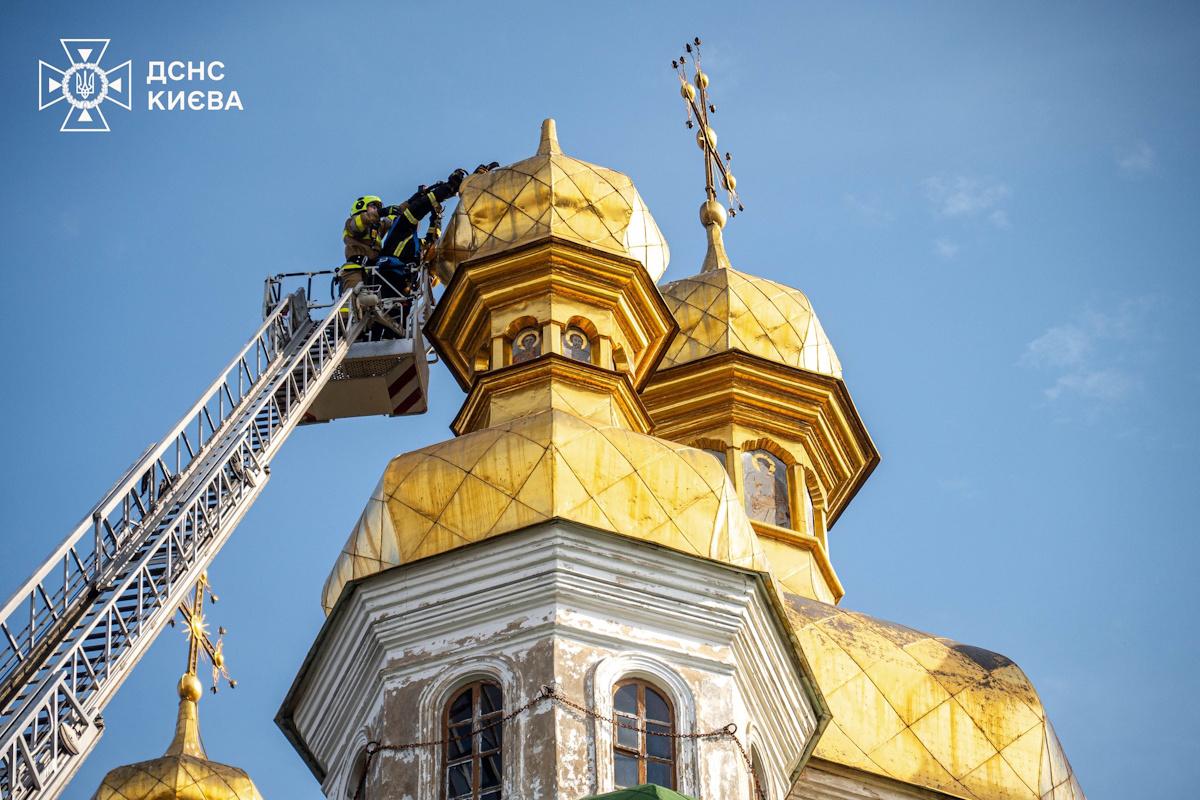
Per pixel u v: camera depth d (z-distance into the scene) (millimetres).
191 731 41750
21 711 28172
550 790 32938
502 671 34219
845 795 38719
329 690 36062
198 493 34062
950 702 39844
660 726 34281
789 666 36406
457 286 40750
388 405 42875
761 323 46281
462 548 35188
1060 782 39875
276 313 40938
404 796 33688
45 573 30047
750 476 45344
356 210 44000
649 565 35125
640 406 39094
